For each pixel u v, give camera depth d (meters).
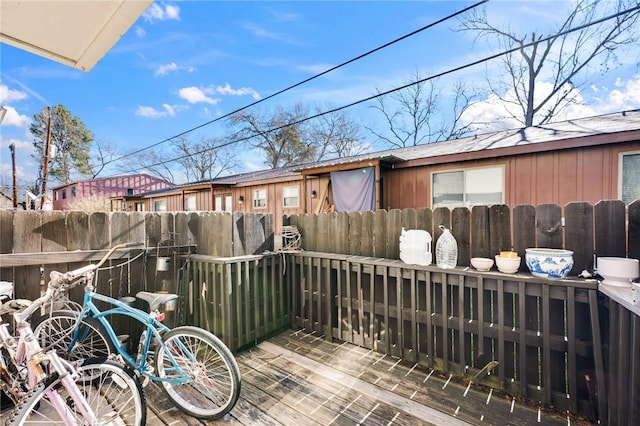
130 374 1.70
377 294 2.88
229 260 2.82
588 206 2.01
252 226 3.14
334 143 20.91
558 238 2.12
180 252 3.11
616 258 1.86
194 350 2.43
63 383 1.42
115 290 2.67
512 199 5.54
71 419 1.41
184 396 2.12
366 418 1.94
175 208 14.37
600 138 4.58
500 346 2.22
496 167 5.70
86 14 1.30
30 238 2.25
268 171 12.99
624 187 4.61
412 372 2.50
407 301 2.70
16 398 1.69
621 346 1.61
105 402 2.03
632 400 1.50
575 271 2.05
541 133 5.90
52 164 23.20
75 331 2.14
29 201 8.17
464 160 5.98
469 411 2.01
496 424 1.88
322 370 2.54
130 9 1.27
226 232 2.92
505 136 6.64
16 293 2.18
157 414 2.00
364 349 2.92
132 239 2.79
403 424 1.89
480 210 2.43
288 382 2.36
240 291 2.91
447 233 2.52
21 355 1.65
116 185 22.39
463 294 2.36
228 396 2.01
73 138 24.28
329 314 3.15
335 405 2.07
